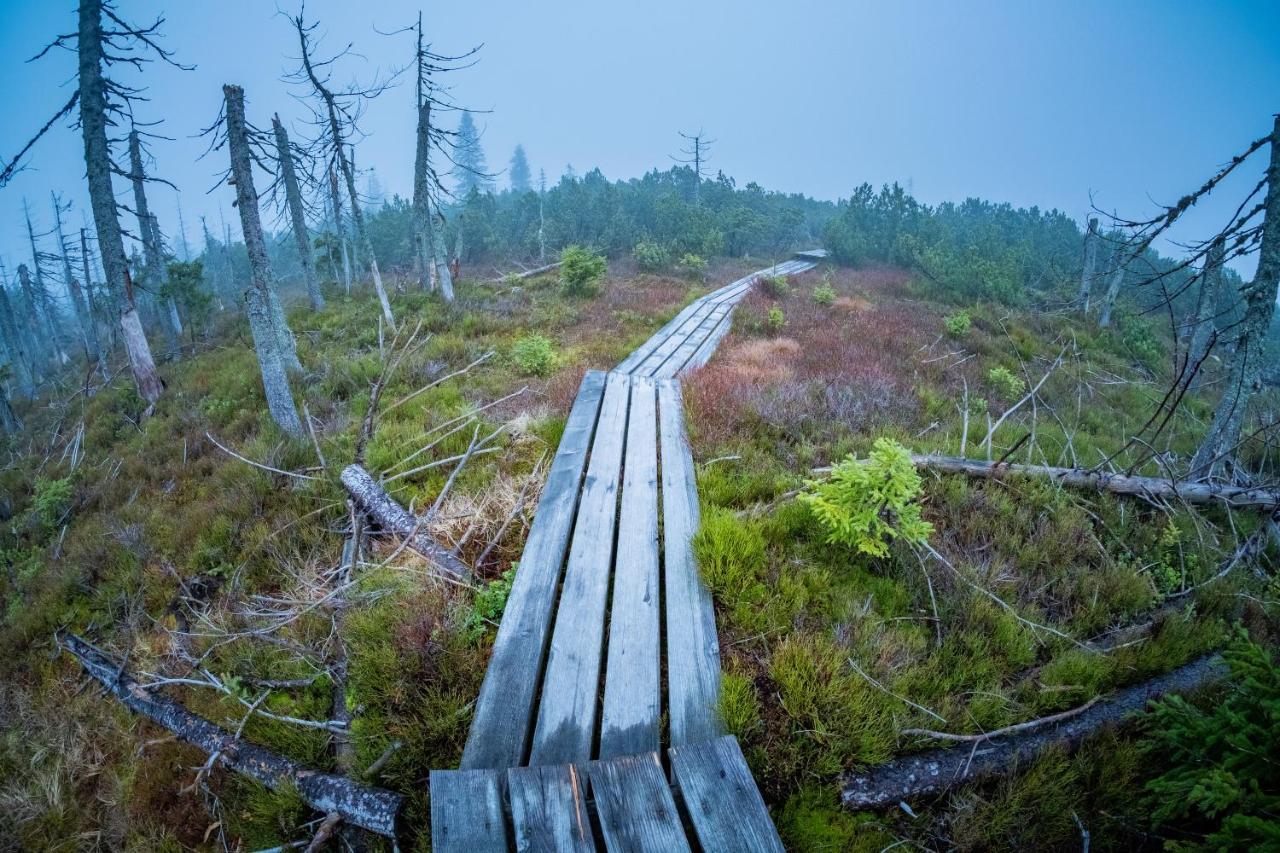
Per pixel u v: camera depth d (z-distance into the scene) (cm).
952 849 250
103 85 1187
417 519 498
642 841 218
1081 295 2031
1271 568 483
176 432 966
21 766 357
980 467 557
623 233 2900
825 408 743
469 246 3006
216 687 371
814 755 279
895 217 2961
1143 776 276
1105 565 442
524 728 286
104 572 546
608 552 429
